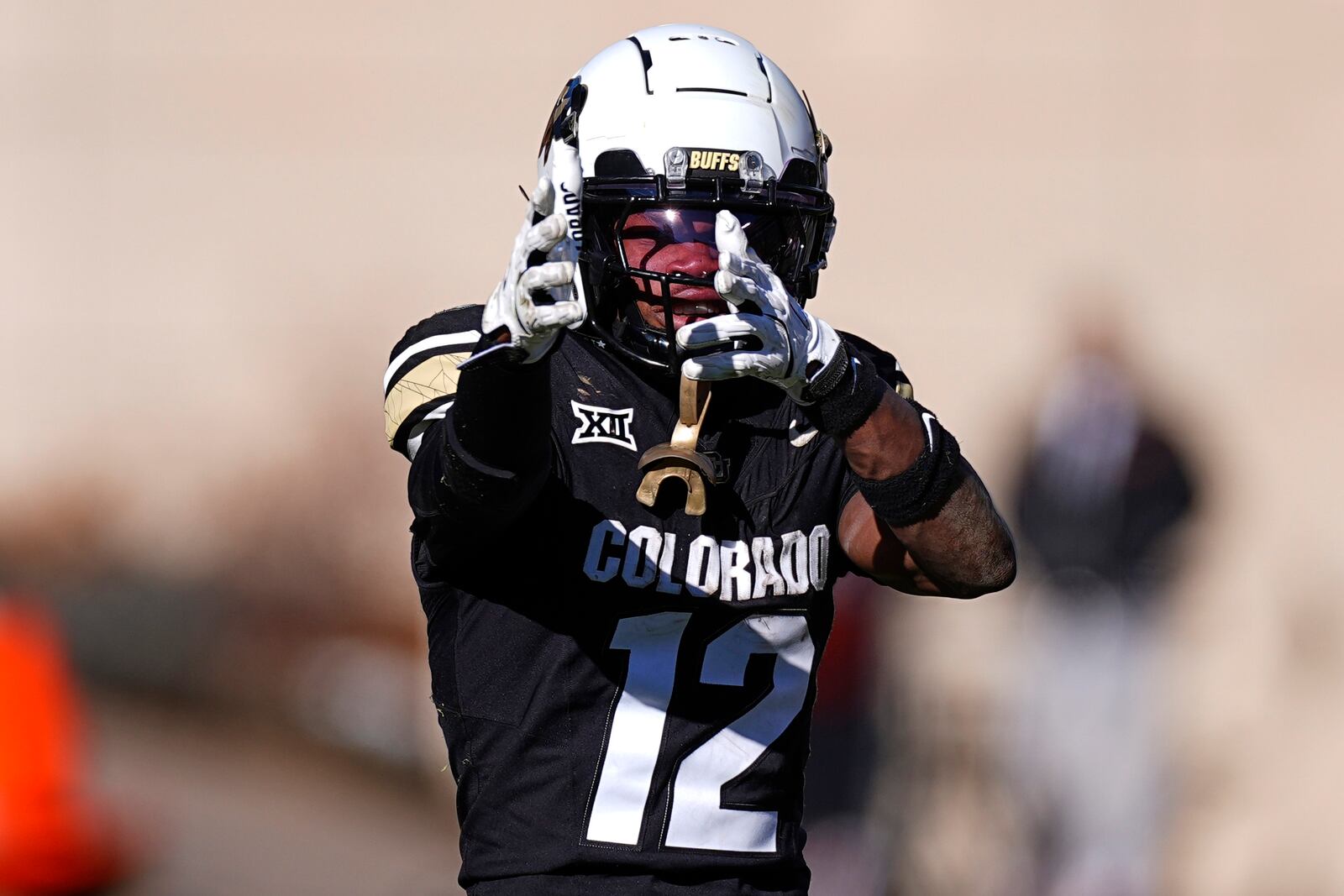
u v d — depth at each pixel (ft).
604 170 28.58
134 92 162.91
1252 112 143.64
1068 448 79.77
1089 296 81.41
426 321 29.91
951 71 144.46
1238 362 136.15
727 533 27.99
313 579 102.83
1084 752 79.05
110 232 161.58
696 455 27.32
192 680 96.07
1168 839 83.71
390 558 106.22
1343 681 107.24
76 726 62.95
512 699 27.81
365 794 87.86
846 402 27.02
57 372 156.76
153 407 151.23
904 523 28.58
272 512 116.37
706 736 27.84
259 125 160.56
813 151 30.25
